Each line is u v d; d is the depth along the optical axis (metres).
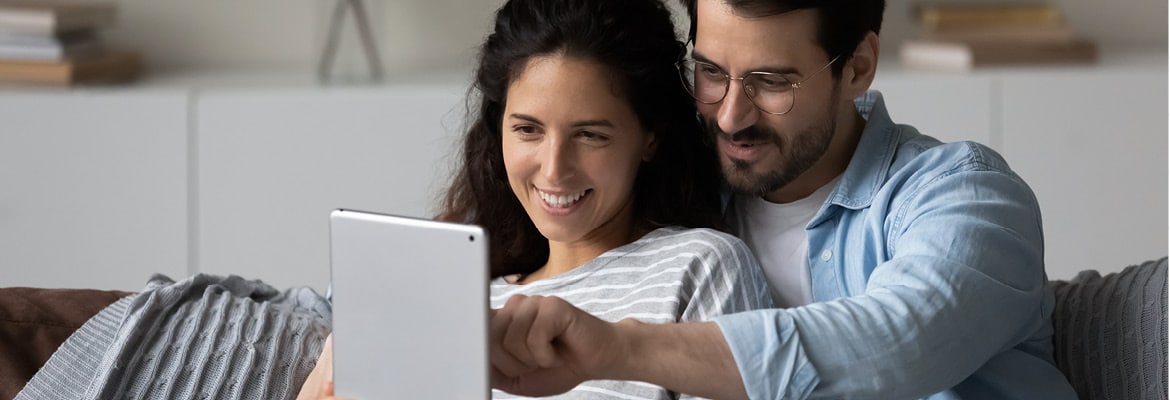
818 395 1.12
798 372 1.11
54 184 2.84
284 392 1.46
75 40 2.90
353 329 1.08
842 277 1.46
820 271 1.48
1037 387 1.39
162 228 2.86
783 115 1.39
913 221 1.33
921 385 1.15
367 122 2.82
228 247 2.87
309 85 2.89
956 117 2.83
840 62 1.41
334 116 2.82
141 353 1.47
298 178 2.85
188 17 3.20
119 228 2.86
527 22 1.40
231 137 2.84
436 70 3.10
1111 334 1.46
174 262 2.87
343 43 2.96
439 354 1.03
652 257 1.44
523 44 1.39
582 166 1.40
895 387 1.14
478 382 1.01
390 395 1.06
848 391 1.12
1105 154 2.86
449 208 1.66
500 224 1.60
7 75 2.85
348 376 1.09
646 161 1.49
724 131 1.41
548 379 1.09
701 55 1.41
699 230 1.43
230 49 3.22
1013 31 2.93
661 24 1.46
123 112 2.83
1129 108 2.85
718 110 1.41
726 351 1.11
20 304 1.59
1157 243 2.89
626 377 1.09
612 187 1.41
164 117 2.83
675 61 1.46
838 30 1.39
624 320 1.11
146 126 2.83
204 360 1.47
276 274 2.88
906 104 2.83
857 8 1.41
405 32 3.20
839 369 1.12
